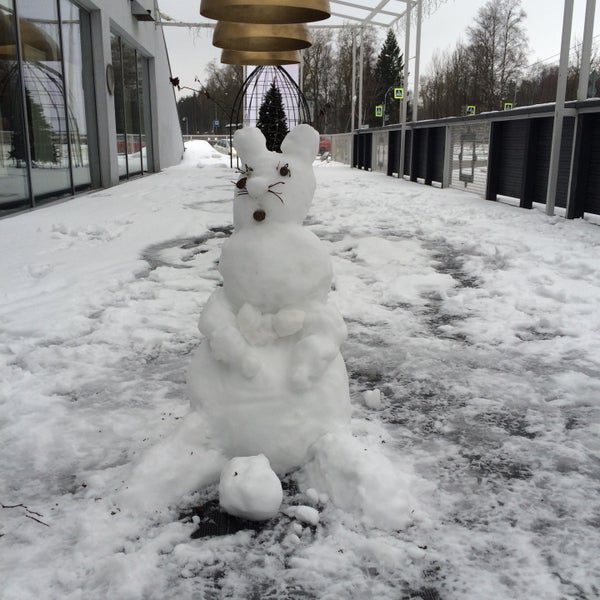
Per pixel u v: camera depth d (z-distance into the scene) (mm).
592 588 2160
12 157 11164
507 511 2627
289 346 2879
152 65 25203
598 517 2590
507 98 56531
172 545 2363
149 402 3680
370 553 2314
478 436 3316
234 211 2971
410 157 21078
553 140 10992
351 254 8312
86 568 2229
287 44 10398
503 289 6316
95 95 16703
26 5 11859
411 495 2672
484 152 15570
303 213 2939
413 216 11820
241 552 2338
